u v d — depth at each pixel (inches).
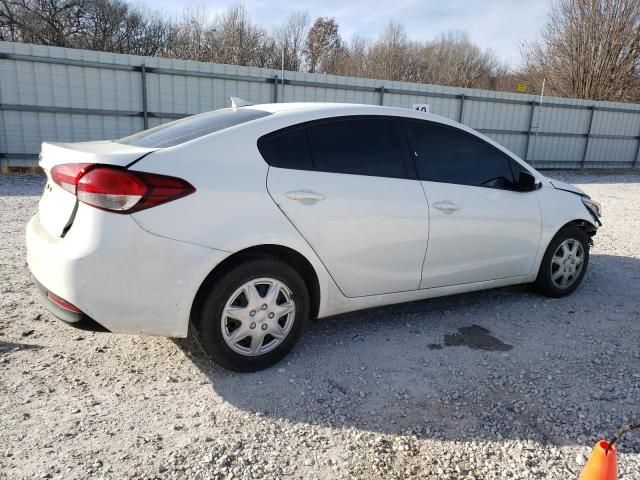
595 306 179.0
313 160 128.7
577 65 1114.7
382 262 138.6
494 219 157.9
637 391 123.3
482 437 105.0
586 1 1083.3
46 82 463.5
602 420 111.3
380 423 108.5
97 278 105.1
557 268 181.9
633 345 148.9
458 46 1835.6
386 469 95.1
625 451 101.1
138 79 499.2
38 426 102.2
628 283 205.6
